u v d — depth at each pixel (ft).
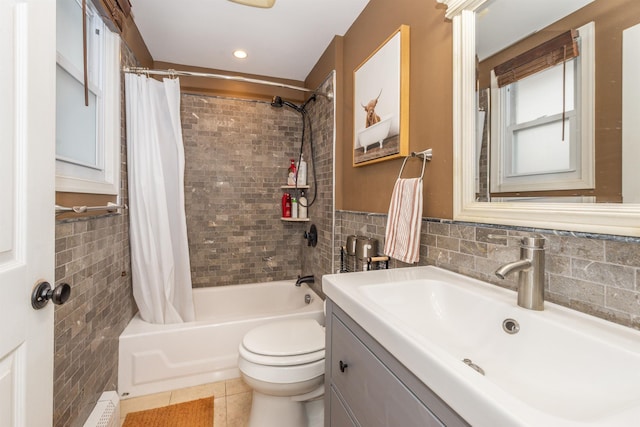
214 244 8.62
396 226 4.13
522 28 2.81
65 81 3.93
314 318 6.82
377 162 5.27
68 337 3.68
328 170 7.25
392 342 1.98
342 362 2.89
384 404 2.17
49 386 2.37
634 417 1.22
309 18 6.14
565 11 2.45
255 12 5.92
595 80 2.23
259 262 9.05
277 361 4.18
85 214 4.18
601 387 1.77
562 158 2.45
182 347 5.90
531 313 2.27
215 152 8.57
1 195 1.89
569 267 2.33
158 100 6.38
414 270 3.65
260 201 9.02
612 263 2.06
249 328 6.31
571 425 1.13
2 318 1.87
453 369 1.50
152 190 6.17
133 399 5.49
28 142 2.11
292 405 4.46
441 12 3.77
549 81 2.56
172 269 6.40
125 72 5.75
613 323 2.04
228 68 8.43
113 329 5.30
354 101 6.01
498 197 3.03
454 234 3.51
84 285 4.12
